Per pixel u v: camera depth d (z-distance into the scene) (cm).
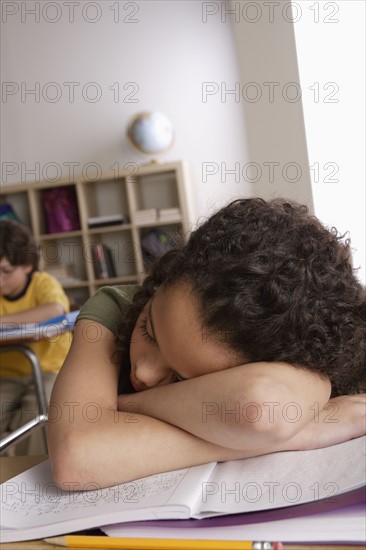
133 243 573
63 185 592
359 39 180
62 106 602
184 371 65
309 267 63
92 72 594
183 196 557
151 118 562
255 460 63
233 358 63
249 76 202
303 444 65
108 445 63
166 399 66
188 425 63
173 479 60
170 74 582
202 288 62
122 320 77
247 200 68
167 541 50
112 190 609
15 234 308
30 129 607
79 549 52
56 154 606
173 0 576
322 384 65
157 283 73
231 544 49
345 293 66
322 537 48
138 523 53
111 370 76
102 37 589
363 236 180
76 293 602
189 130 582
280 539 49
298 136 183
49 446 66
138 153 593
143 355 69
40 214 601
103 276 583
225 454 64
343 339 65
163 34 581
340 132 180
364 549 48
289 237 64
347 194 180
